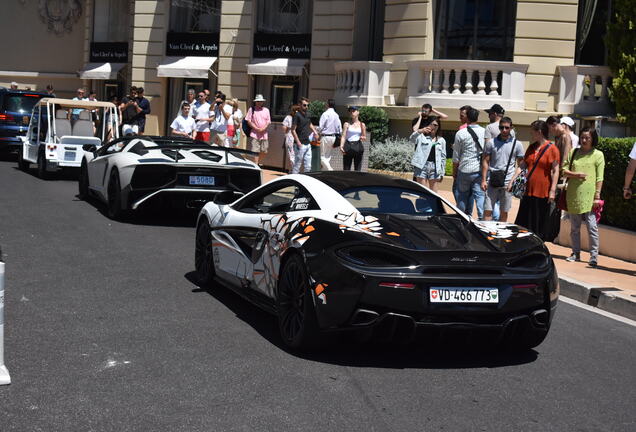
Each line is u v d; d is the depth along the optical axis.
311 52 24.58
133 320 6.57
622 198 11.20
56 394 4.80
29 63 37.88
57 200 14.11
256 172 11.91
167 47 29.25
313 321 5.66
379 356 5.88
